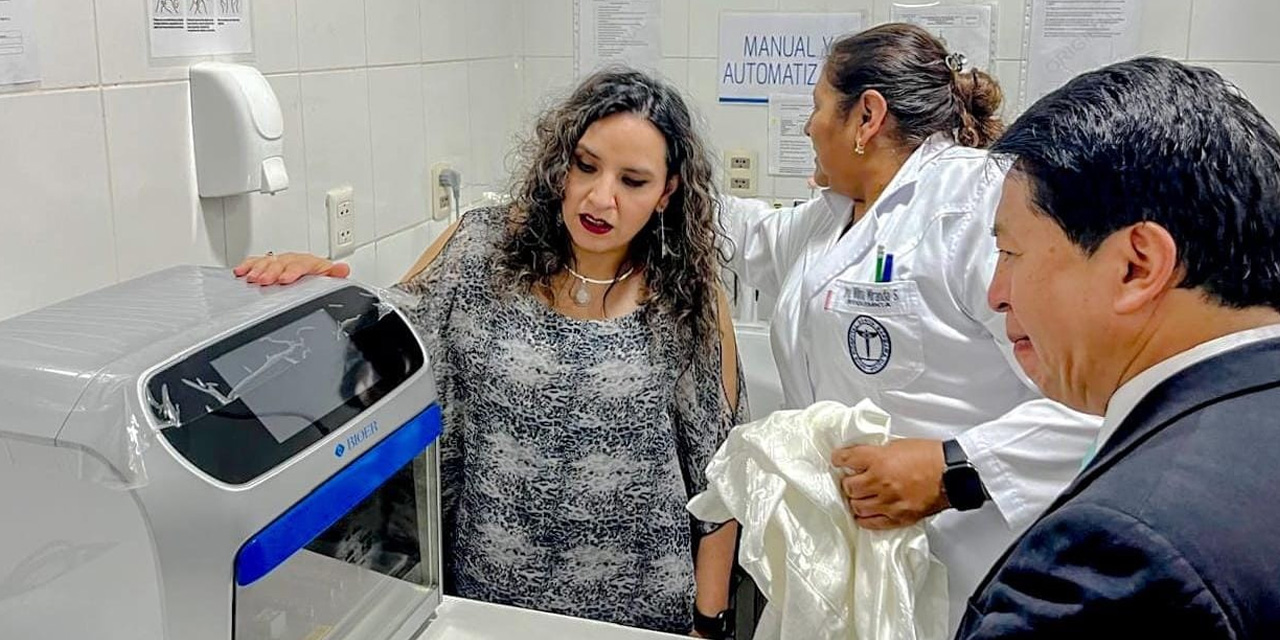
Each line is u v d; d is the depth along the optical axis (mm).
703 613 1491
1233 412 611
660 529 1425
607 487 1388
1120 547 568
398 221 1920
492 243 1423
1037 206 694
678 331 1408
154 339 902
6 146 1070
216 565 826
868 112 1513
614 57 2455
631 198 1331
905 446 1215
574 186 1344
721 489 1227
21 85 1082
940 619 1214
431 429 1119
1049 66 2215
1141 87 683
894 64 1502
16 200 1087
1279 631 542
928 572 1221
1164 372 656
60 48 1129
